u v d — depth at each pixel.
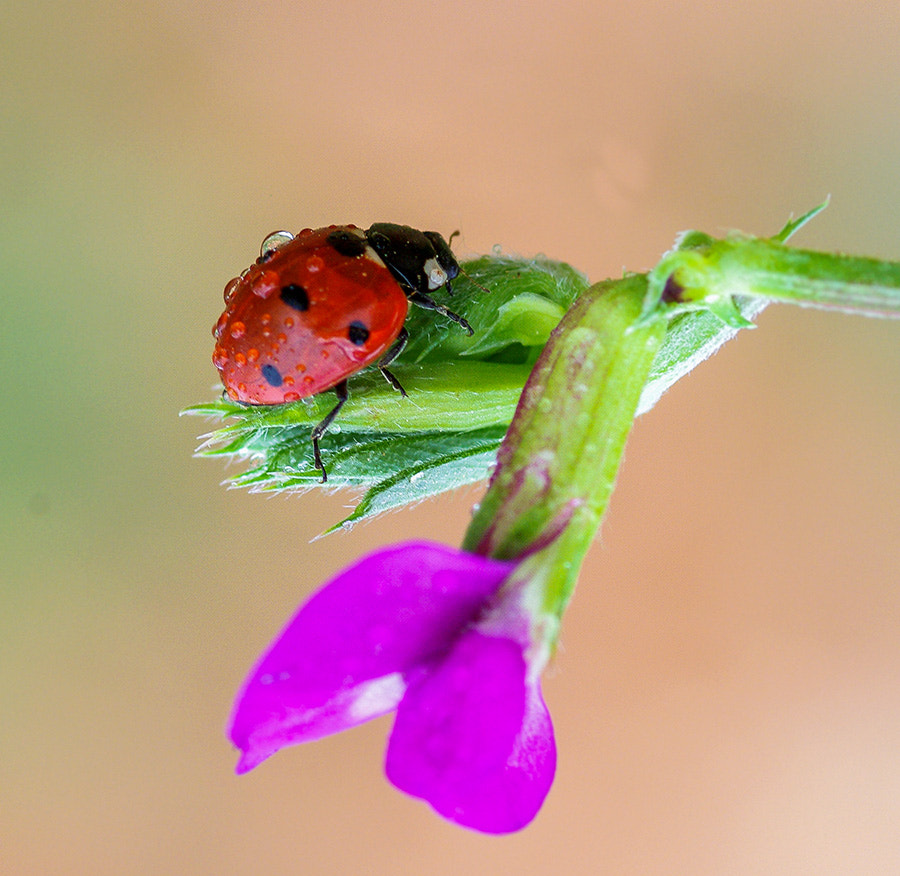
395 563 0.08
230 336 0.09
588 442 0.09
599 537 0.09
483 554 0.09
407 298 0.09
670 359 0.09
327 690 0.08
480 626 0.09
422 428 0.09
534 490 0.09
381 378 0.09
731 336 0.09
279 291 0.09
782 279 0.09
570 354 0.09
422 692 0.08
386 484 0.09
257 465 0.09
